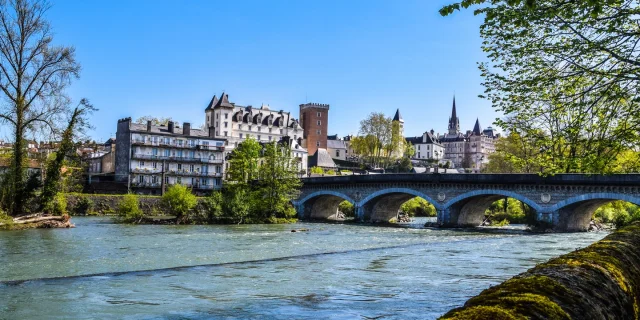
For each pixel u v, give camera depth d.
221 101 138.12
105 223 52.78
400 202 71.75
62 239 34.44
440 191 58.31
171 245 32.06
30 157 48.06
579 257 7.77
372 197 65.00
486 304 4.97
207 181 99.56
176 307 11.47
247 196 62.88
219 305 11.76
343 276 16.72
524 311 4.70
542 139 14.52
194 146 98.25
